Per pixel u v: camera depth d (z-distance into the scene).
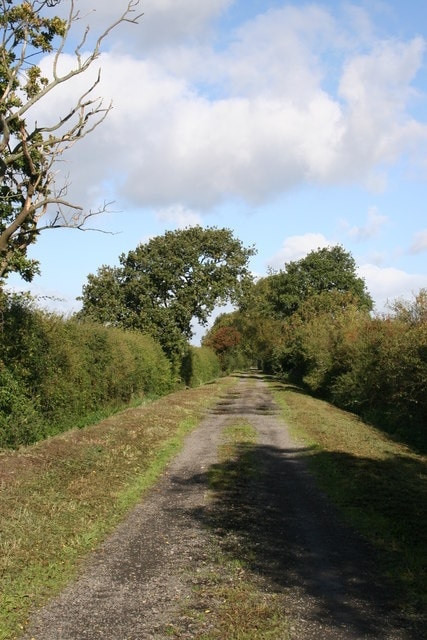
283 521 9.30
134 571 6.93
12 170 12.70
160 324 40.25
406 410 20.56
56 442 14.22
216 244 42.56
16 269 13.55
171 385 41.44
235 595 6.21
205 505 10.25
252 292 44.31
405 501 10.35
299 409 28.41
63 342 17.83
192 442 17.77
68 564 7.05
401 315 26.50
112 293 41.38
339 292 62.19
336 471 13.01
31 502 9.19
